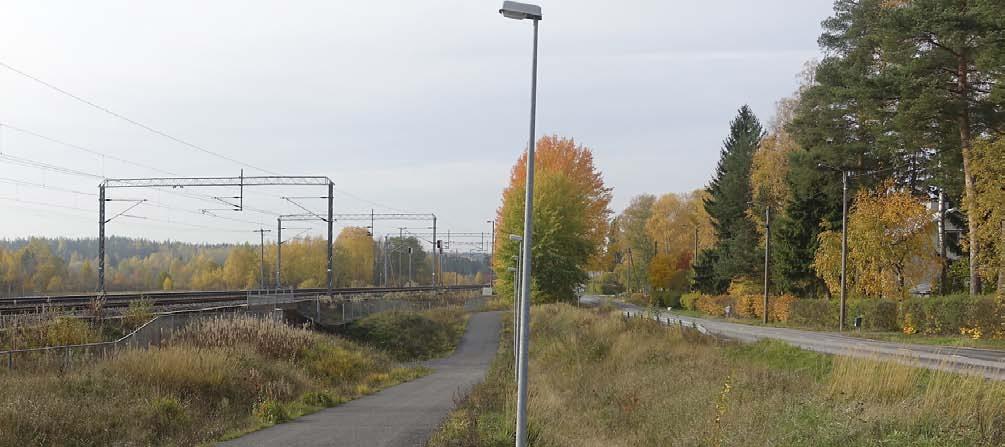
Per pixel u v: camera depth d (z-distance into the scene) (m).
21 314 25.67
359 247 119.12
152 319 28.25
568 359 31.05
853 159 44.25
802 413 12.34
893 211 40.44
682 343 29.02
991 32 28.22
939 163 38.84
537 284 57.28
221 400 19.23
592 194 65.50
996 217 31.12
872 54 39.59
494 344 53.41
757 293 60.16
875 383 13.47
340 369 30.67
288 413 18.48
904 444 10.16
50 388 16.22
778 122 57.84
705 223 87.88
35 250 98.44
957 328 31.14
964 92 31.86
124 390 17.33
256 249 113.19
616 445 14.69
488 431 14.37
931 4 30.50
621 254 130.12
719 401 15.06
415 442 14.30
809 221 50.25
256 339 29.55
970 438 10.10
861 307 39.19
